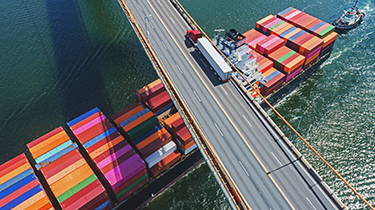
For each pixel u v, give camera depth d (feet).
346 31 411.34
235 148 176.24
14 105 304.71
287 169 167.32
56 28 394.73
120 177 202.69
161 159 235.81
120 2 277.85
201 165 258.98
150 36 253.03
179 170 249.55
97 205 203.00
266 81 289.94
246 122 190.80
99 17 415.23
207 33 389.39
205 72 223.51
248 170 165.99
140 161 213.87
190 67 226.58
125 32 393.70
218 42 268.82
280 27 350.64
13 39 376.27
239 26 401.29
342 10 446.19
